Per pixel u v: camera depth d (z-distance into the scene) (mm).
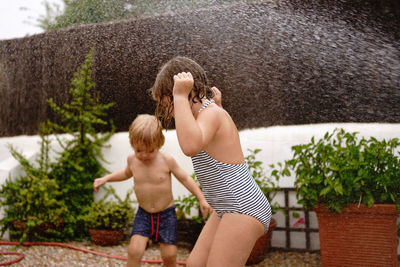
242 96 3605
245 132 3559
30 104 4492
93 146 4051
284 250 3281
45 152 4250
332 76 3350
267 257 3119
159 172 2387
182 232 3416
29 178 3707
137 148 2297
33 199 3619
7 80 4562
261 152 3484
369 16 3248
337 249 2564
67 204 3875
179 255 3184
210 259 1442
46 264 2926
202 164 1533
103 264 2951
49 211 3592
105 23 4160
